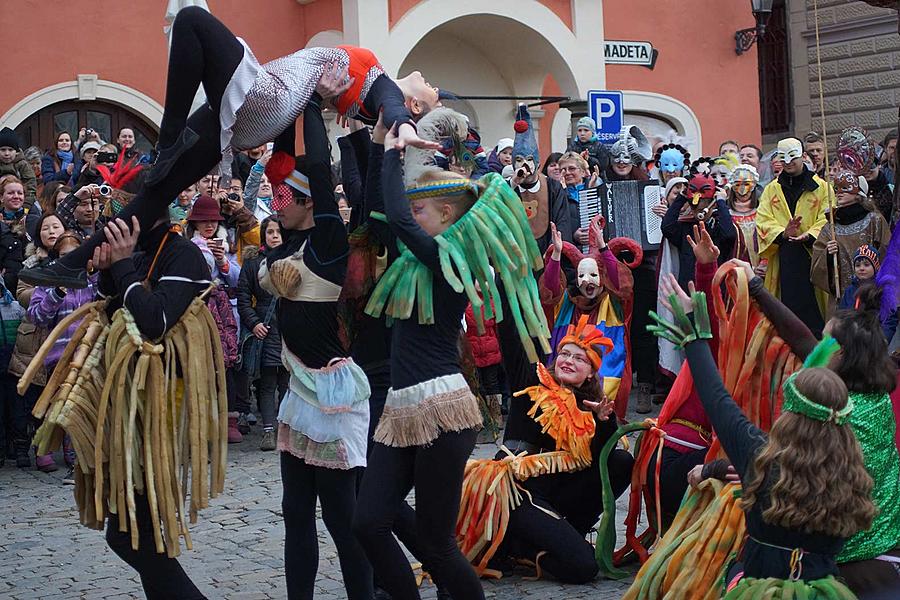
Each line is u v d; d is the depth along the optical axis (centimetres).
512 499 588
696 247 561
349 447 485
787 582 367
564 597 563
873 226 952
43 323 858
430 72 1744
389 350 531
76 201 940
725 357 490
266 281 496
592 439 603
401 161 454
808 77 2189
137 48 1515
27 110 1448
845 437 363
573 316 815
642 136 1327
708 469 490
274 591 577
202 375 460
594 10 1728
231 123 452
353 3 1532
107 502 461
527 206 970
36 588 593
